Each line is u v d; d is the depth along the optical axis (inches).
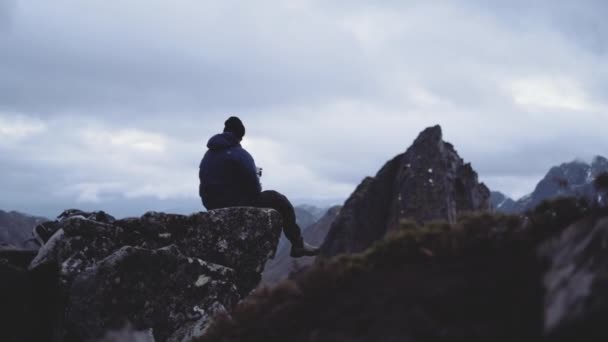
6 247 187.6
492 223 78.0
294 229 206.8
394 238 82.6
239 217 182.7
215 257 177.5
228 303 166.6
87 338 141.9
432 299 66.4
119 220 170.1
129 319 146.5
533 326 56.6
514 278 64.9
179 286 157.0
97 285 143.4
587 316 50.3
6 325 140.1
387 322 66.3
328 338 69.8
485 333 58.8
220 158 212.7
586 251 58.0
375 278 77.5
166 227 173.0
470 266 71.1
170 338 152.4
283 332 78.0
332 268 83.2
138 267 150.2
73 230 161.8
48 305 150.0
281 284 87.0
